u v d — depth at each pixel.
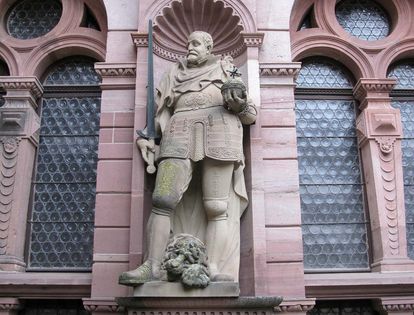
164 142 5.33
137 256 5.41
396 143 6.48
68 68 7.02
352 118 6.90
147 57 6.07
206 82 5.51
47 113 6.83
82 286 5.86
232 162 5.27
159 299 4.77
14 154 6.33
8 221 6.11
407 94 7.04
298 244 5.57
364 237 6.45
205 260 4.93
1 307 5.80
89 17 7.14
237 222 5.40
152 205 5.37
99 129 6.48
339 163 6.72
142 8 6.21
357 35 7.24
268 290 5.43
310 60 7.14
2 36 6.88
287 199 5.71
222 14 6.35
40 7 7.22
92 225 6.40
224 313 4.87
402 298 5.89
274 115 6.01
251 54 6.06
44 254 6.30
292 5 6.48
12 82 6.52
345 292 5.95
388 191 6.32
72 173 6.60
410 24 7.07
